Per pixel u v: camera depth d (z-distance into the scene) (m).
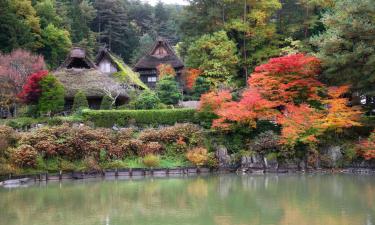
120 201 20.88
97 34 75.06
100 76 41.28
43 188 25.39
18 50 42.78
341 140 33.41
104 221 16.42
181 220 16.44
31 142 29.41
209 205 19.50
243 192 23.11
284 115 33.31
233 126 33.50
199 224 15.69
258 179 28.58
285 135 31.56
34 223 16.14
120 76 45.66
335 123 31.52
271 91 33.56
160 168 31.53
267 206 19.02
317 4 47.78
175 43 92.81
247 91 35.22
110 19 79.44
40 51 56.19
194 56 46.16
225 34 45.47
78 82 39.91
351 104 35.53
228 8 49.91
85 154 30.58
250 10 49.25
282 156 32.41
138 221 16.34
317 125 31.59
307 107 32.59
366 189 23.39
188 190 24.14
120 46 79.12
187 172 31.89
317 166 32.34
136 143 32.28
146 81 54.69
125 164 31.33
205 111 35.09
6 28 47.78
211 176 30.66
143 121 36.12
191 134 33.94
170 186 25.83
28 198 21.92
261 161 32.50
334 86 34.59
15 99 37.69
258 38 47.53
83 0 79.00
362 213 17.11
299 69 33.94
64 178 29.39
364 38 31.84
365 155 30.58
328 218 16.28
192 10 50.66
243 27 46.56
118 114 35.62
